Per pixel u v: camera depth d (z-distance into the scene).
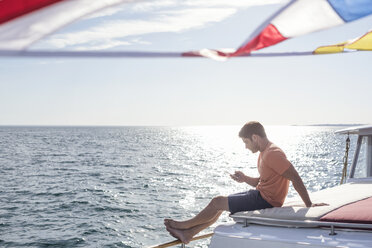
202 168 52.84
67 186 38.81
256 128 3.90
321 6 1.73
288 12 1.70
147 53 1.35
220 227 3.60
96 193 34.38
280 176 3.75
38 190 36.62
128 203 29.44
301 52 2.36
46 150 93.81
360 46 3.00
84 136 189.75
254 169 50.59
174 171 49.59
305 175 38.69
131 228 22.34
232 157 72.25
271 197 3.74
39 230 22.39
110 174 47.69
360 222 3.17
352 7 1.87
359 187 4.98
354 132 6.14
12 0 1.06
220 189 35.12
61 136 188.62
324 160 54.59
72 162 63.78
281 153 3.72
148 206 28.22
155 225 22.84
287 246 3.11
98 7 1.17
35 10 1.09
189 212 26.05
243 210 3.77
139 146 109.62
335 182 33.75
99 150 92.94
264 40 1.85
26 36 1.09
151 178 43.31
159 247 3.71
